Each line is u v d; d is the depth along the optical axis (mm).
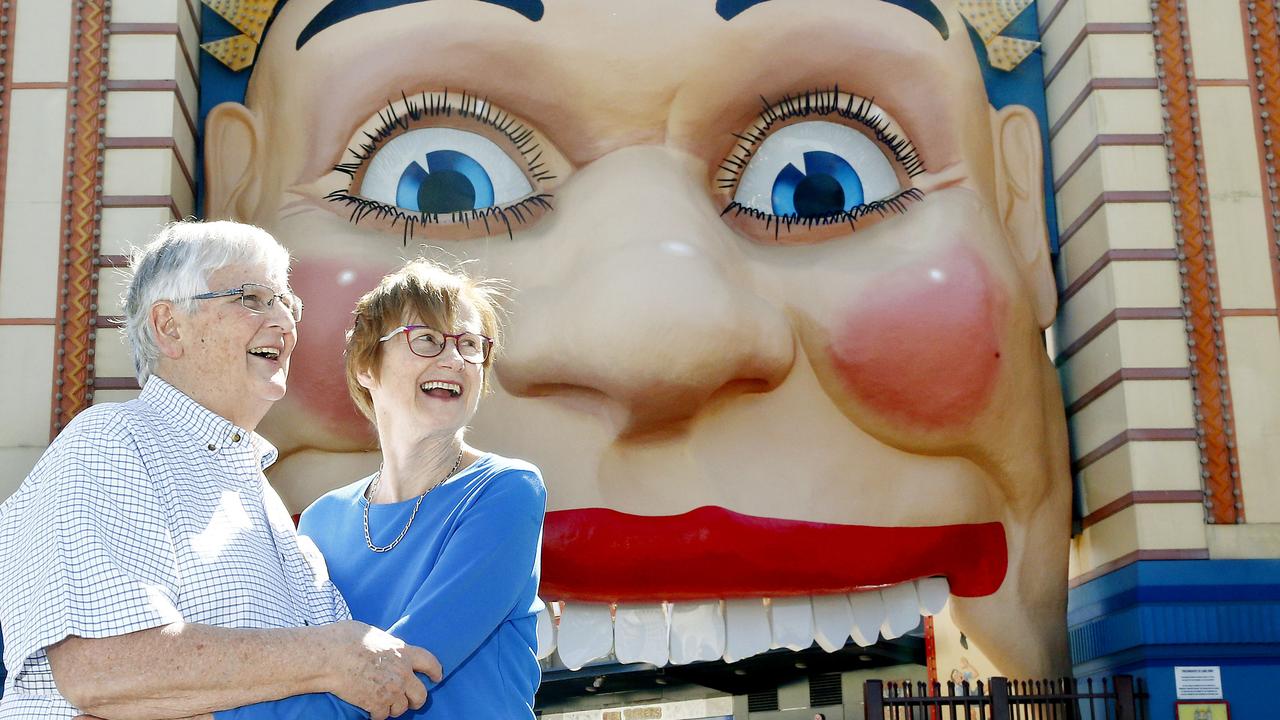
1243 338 8070
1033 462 7676
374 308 3234
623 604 7148
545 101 7320
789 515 7047
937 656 10617
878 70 7609
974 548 7605
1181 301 8102
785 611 7363
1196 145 8344
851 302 7273
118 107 7547
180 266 2943
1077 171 8633
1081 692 8578
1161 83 8422
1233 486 7859
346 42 7406
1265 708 7594
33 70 7551
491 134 7418
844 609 7449
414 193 7391
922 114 7695
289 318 3068
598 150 7352
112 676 2428
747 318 6723
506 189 7410
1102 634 8219
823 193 7605
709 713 14664
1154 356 8016
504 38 7281
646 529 6871
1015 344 7613
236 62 8117
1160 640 7629
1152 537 7758
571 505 6859
